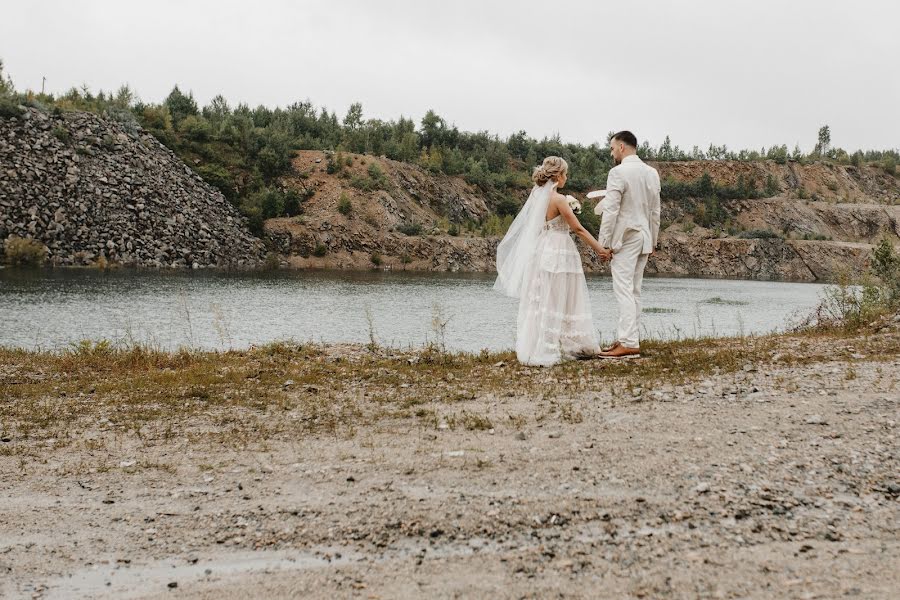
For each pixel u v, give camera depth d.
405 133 120.44
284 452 5.57
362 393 7.98
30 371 10.37
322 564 3.56
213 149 91.00
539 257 9.35
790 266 112.75
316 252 78.00
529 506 4.12
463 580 3.29
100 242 61.34
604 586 3.15
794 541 3.54
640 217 9.32
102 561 3.71
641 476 4.52
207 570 3.55
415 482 4.65
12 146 64.88
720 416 5.89
